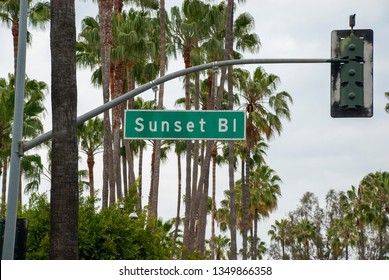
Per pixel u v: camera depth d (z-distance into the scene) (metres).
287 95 74.56
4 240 19.33
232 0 54.75
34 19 59.53
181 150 84.19
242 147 86.44
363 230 133.62
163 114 21.39
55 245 19.95
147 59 62.41
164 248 34.06
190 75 63.94
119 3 60.03
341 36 19.69
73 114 20.52
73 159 20.36
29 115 58.19
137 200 33.78
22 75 20.41
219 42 62.62
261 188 102.19
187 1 62.91
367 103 19.39
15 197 19.67
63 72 20.52
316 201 147.00
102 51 51.75
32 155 59.47
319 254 143.12
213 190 86.56
